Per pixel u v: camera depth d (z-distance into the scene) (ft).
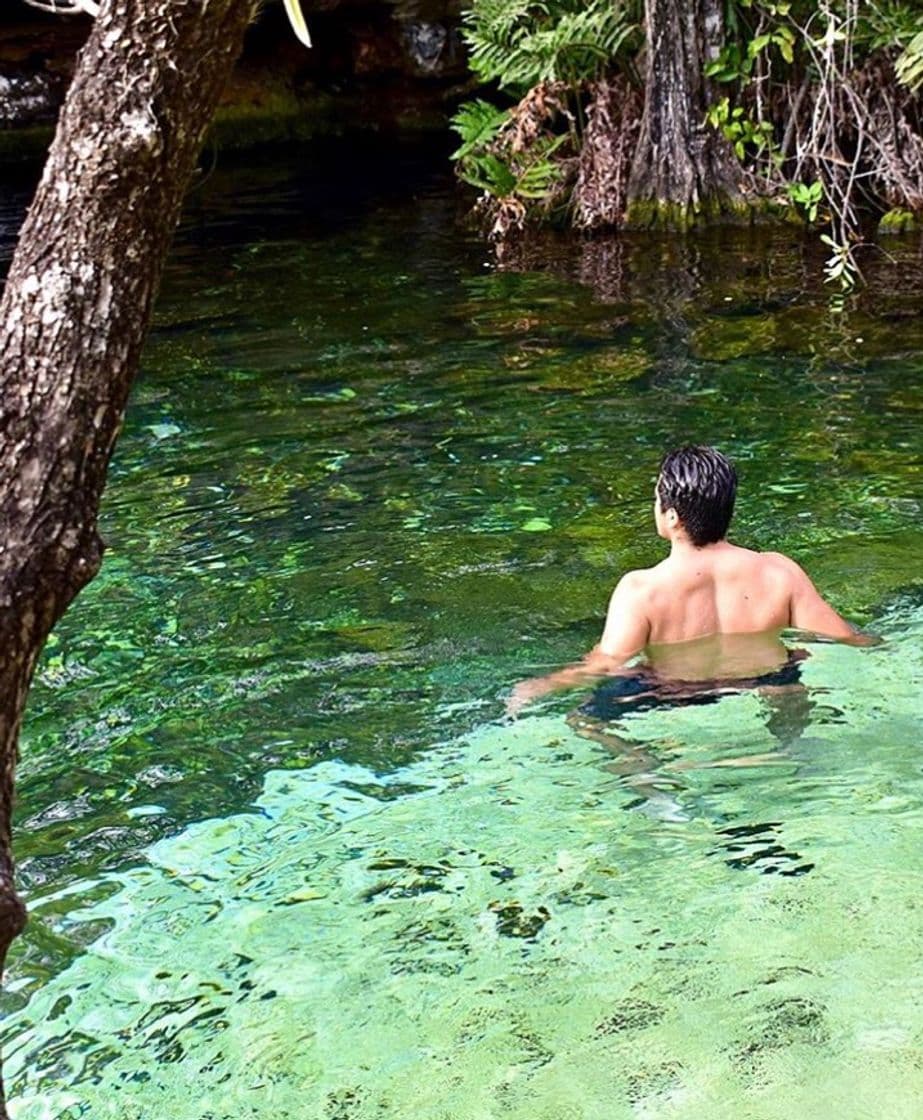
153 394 30.45
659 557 20.72
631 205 45.98
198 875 13.69
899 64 41.47
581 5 47.42
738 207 45.65
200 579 20.88
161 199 6.64
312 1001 11.60
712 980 11.44
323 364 32.22
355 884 13.26
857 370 29.71
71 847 14.39
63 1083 10.84
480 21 48.08
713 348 31.96
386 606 19.63
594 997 11.35
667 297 37.01
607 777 14.74
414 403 28.99
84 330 6.48
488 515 22.75
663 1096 10.27
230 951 12.37
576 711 16.20
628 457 25.13
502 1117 10.19
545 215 46.88
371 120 64.44
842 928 11.98
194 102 6.64
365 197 52.26
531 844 13.64
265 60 64.08
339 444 26.68
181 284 40.81
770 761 14.76
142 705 17.39
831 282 37.73
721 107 44.75
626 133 46.88
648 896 12.62
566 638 18.37
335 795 14.98
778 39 44.16
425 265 41.98
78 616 19.89
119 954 12.46
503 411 28.14
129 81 6.50
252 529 22.68
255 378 31.35
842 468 24.00
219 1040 11.21
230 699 17.38
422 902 12.84
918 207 44.21
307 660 18.22
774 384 29.04
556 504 23.09
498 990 11.53
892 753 14.78
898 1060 10.44
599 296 37.45
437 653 18.15
